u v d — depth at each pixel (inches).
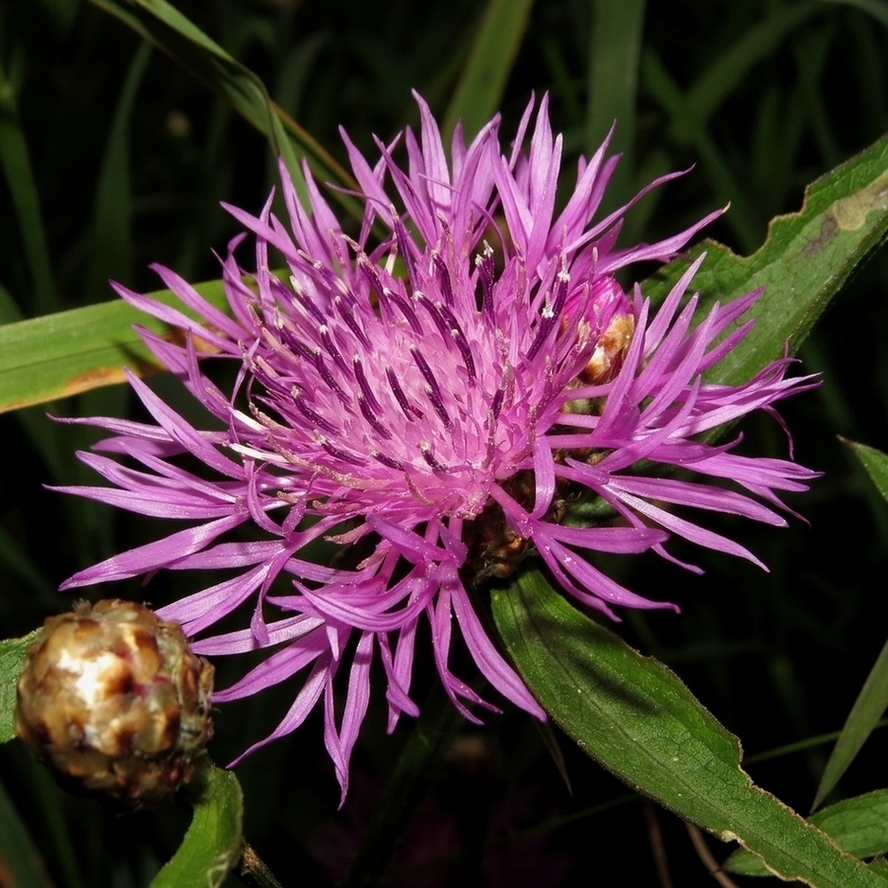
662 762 4.4
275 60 9.7
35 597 7.6
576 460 4.7
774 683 7.7
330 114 10.6
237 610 6.5
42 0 7.2
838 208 5.1
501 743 7.2
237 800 4.3
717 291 5.2
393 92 10.0
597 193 5.0
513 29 6.4
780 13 7.8
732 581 7.9
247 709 6.7
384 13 11.0
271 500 4.8
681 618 7.9
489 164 5.1
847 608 8.0
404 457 4.8
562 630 4.7
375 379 4.9
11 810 5.9
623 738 4.5
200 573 6.9
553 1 10.8
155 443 5.0
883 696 4.9
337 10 10.7
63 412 6.7
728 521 7.8
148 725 4.2
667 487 4.5
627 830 6.8
